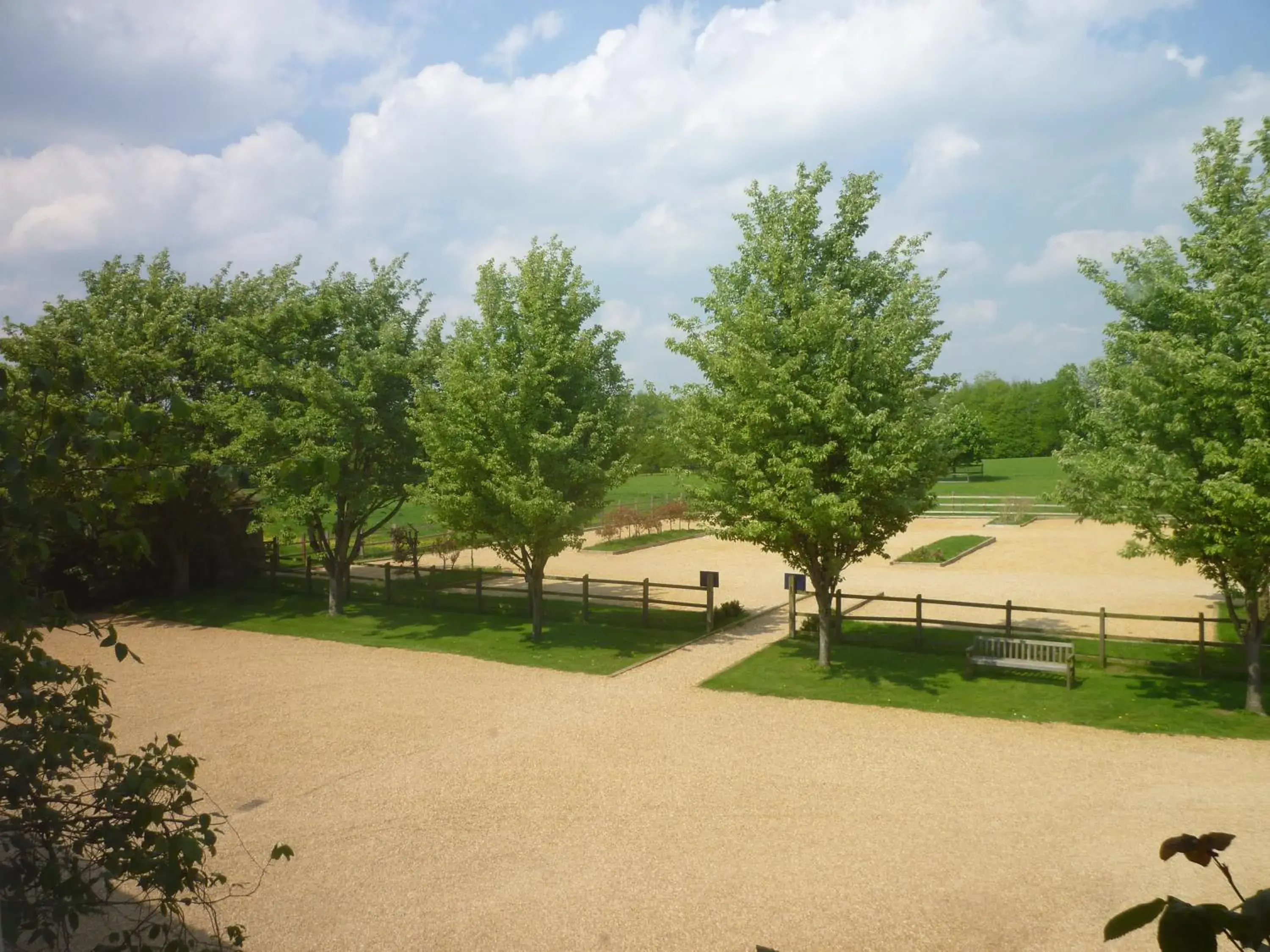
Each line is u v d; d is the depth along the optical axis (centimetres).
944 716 1367
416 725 1384
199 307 2588
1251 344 1185
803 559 1630
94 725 398
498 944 744
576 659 1789
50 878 353
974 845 909
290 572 2856
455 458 1797
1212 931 177
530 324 1853
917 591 2458
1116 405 1359
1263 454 1155
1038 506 4431
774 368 1504
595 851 920
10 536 326
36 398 361
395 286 2370
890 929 750
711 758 1198
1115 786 1069
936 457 1527
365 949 742
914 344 1511
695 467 1838
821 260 1648
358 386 2162
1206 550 1262
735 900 806
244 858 926
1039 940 729
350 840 965
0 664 353
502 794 1086
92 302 2411
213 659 1895
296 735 1348
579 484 1895
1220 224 1293
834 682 1559
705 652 1814
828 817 991
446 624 2181
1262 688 1441
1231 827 938
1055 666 1485
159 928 404
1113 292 1378
